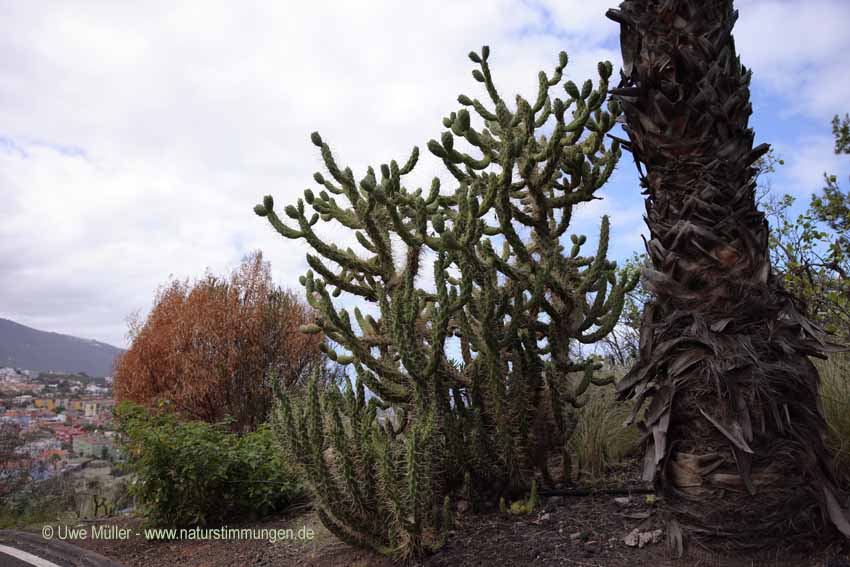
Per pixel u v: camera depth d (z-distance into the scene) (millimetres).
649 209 3482
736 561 2943
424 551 3918
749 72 3395
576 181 4977
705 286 3125
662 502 3215
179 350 13430
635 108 3391
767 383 2932
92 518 7965
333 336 4980
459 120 4793
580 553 3438
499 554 3678
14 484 12703
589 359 4953
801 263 7141
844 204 7133
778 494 2908
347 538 4004
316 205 5262
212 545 5277
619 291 5070
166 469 5805
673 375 3107
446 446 4477
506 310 4590
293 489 6074
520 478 4582
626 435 5617
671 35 3311
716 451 3004
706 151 3244
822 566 2797
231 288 14141
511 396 4570
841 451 3779
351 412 4219
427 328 5004
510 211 4594
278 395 4184
